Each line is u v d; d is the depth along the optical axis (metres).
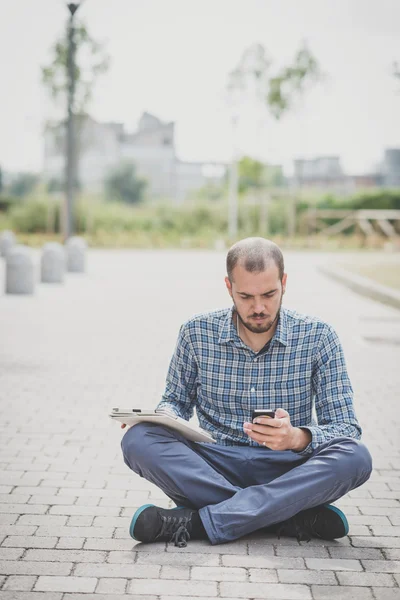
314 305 15.64
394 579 3.72
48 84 38.06
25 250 17.12
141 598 3.50
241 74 42.62
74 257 23.23
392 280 19.75
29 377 8.46
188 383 4.35
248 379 4.18
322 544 4.10
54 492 4.91
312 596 3.54
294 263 28.95
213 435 4.28
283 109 42.91
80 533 4.25
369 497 4.89
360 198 45.78
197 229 46.62
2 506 4.65
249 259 3.84
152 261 29.72
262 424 3.86
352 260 30.11
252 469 4.16
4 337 11.05
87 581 3.66
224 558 3.90
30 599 3.48
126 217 46.47
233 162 43.56
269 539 4.14
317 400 4.22
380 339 11.48
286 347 4.12
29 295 16.92
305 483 3.94
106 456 5.70
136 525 4.01
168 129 60.34
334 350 4.16
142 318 13.27
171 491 4.13
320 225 44.81
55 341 10.77
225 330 4.16
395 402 7.61
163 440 4.09
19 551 4.00
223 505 4.02
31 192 51.81
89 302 15.65
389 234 41.19
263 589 3.60
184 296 16.89
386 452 5.91
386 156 59.75
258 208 46.41
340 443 4.01
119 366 9.15
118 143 59.38
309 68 42.34
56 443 6.02
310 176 59.19
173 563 3.85
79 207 45.72
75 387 8.02
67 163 27.78
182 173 58.38
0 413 6.93
